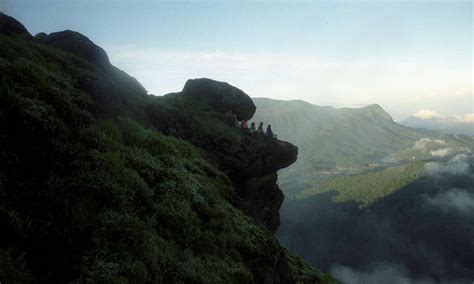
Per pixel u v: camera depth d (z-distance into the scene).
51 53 13.79
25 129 7.39
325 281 18.95
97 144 9.07
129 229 6.80
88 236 6.25
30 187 6.45
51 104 8.88
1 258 4.71
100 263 5.79
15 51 11.55
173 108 21.41
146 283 6.28
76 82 12.27
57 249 5.73
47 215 6.14
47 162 7.22
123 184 8.15
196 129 21.20
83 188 7.04
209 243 8.99
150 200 8.76
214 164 19.55
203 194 11.40
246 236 10.93
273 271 10.92
